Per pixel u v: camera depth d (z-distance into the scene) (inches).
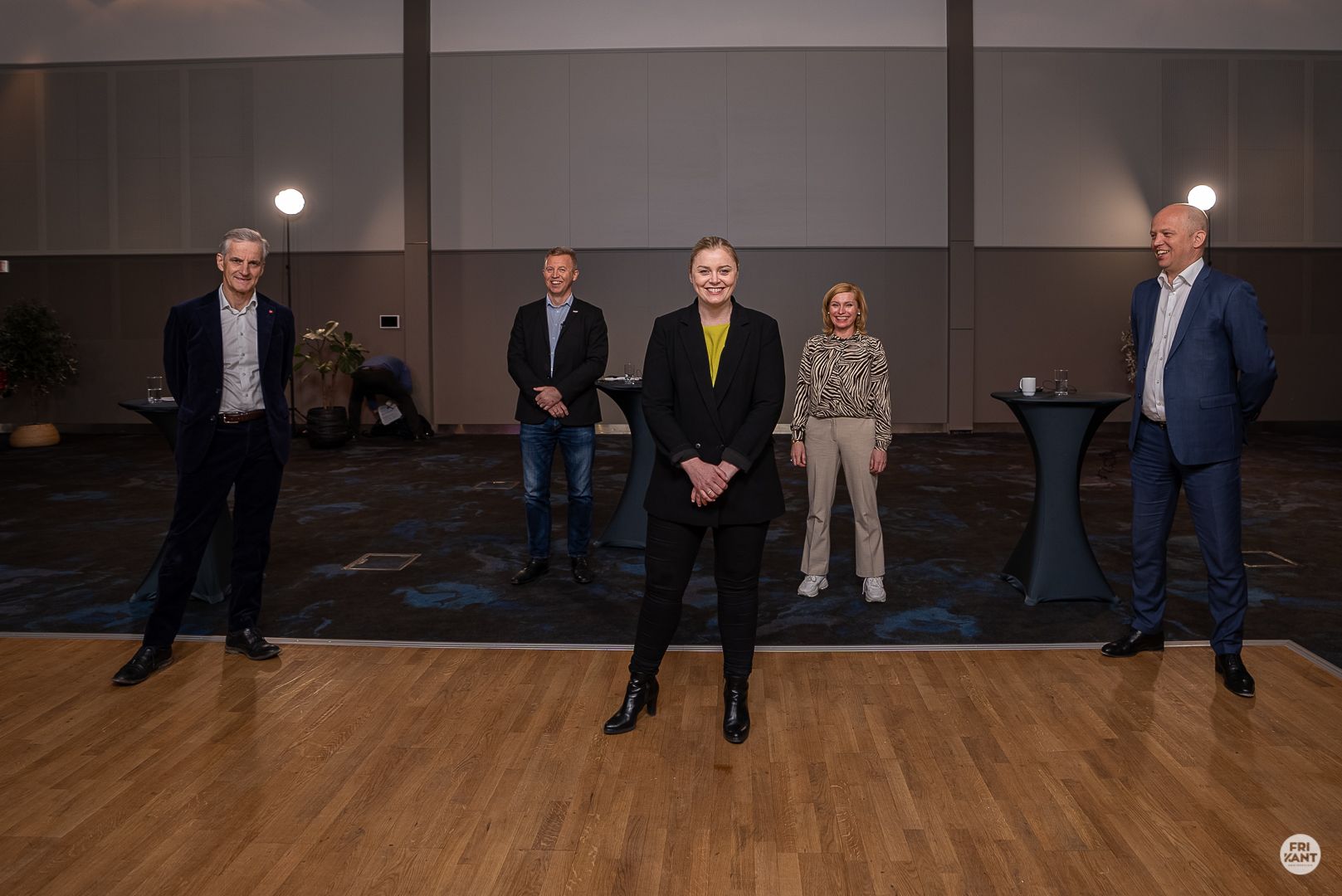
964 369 388.5
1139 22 379.6
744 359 97.0
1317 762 90.4
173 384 115.7
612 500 247.1
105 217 394.0
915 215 386.3
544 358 158.7
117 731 99.4
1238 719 100.9
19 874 72.5
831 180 386.0
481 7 385.7
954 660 120.6
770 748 94.8
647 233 390.3
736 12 382.3
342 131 388.5
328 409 351.3
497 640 131.2
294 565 174.7
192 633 133.8
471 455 332.8
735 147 386.3
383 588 158.4
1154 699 106.7
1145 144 383.6
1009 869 73.0
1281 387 391.2
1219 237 387.2
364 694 110.0
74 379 399.9
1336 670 114.7
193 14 387.2
